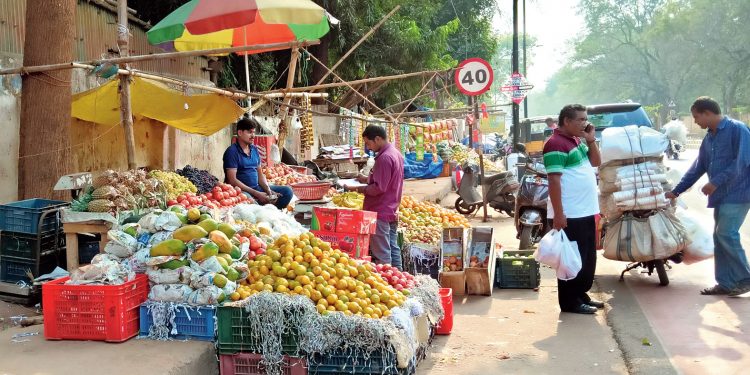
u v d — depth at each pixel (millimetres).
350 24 18891
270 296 4859
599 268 8984
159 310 5055
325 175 13695
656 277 8266
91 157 10133
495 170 20984
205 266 5090
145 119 11844
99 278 5035
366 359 4723
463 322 6602
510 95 20062
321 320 4738
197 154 14023
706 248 7668
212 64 15391
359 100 19938
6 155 8062
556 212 6609
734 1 58031
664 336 5902
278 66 19766
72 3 7188
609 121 15547
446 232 7824
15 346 4930
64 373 4375
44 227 6398
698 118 7133
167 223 5348
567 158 6656
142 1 15031
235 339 4914
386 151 7090
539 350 5672
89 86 10188
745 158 6824
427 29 23109
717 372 4980
